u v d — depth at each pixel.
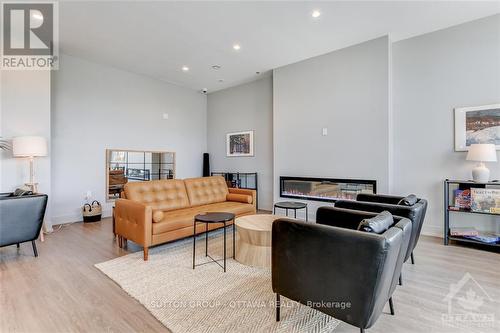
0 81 3.52
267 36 3.82
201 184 4.27
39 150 3.48
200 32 3.69
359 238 1.37
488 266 2.64
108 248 3.21
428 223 3.73
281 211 5.09
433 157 3.69
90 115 4.79
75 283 2.30
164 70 5.28
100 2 2.97
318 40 3.95
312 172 4.62
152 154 5.82
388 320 1.77
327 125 4.43
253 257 2.68
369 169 4.00
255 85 5.94
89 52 4.39
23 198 2.81
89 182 4.77
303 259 1.57
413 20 3.39
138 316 1.82
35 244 3.16
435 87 3.67
